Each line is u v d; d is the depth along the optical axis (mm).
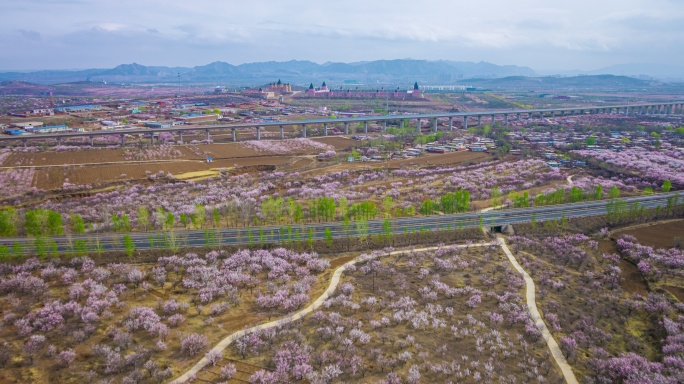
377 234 127125
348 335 78750
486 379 68188
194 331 79875
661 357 76062
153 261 109625
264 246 119062
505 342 78500
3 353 71250
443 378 68250
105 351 72000
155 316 82875
